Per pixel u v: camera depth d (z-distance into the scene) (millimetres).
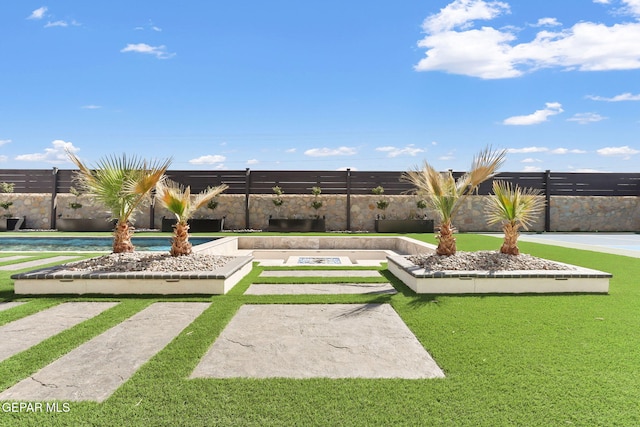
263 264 10109
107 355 3799
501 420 2617
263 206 21594
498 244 13734
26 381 3238
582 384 3125
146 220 21062
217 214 21578
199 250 9852
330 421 2596
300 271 8844
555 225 22031
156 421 2604
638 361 3576
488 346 3965
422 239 15336
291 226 20531
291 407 2777
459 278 6508
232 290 6695
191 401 2863
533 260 7410
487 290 6500
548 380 3199
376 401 2863
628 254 11211
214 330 4508
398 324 4789
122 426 2553
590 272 6590
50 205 21312
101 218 21016
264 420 2609
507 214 7664
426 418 2635
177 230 7785
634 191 22578
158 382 3162
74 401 2889
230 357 3738
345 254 12969
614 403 2834
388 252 12969
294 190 21766
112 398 2906
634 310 5340
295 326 4711
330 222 21672
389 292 6566
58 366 3539
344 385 3119
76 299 6004
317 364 3570
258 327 4668
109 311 5340
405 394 2971
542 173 22203
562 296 6203
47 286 6395
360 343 4121
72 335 4340
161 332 4500
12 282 7234
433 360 3654
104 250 13383
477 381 3186
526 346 3959
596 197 22203
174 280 6391
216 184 21703
